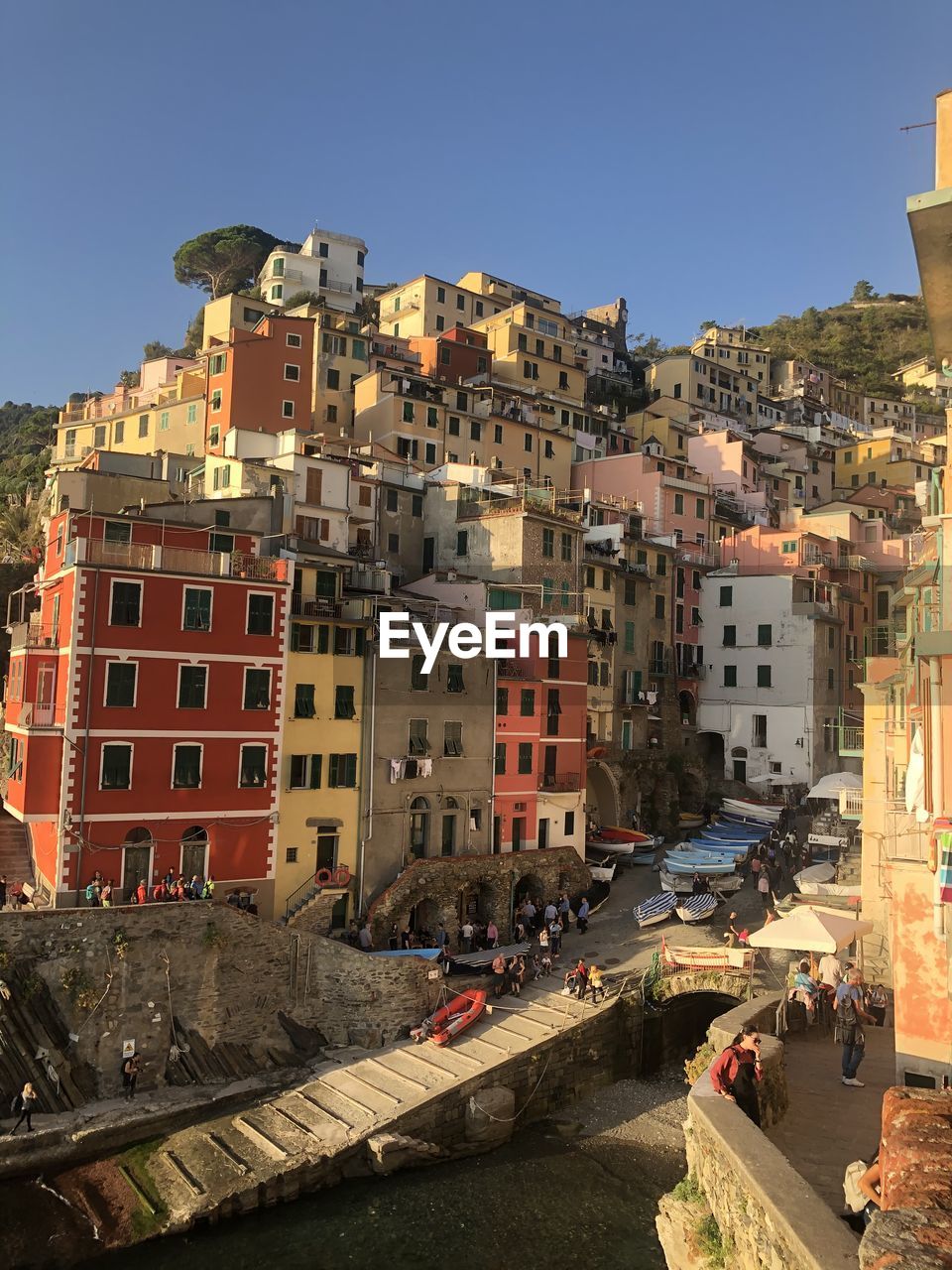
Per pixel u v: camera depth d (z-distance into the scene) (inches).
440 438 3159.5
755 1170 523.8
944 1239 307.1
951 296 653.3
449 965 1669.5
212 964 1492.4
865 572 3331.7
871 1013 1065.5
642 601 2861.7
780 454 4655.5
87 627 1544.0
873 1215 334.6
